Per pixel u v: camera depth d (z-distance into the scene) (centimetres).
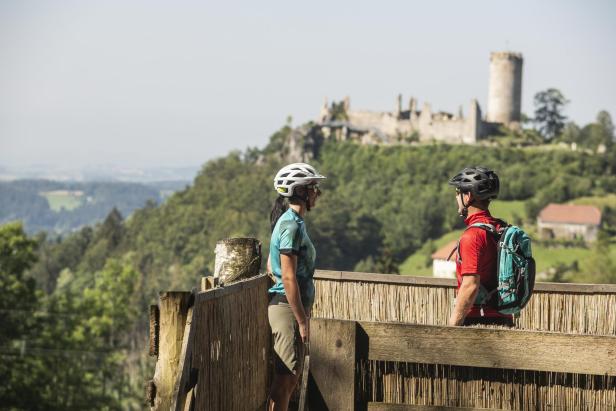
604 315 1764
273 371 1582
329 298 1867
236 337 1309
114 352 13012
